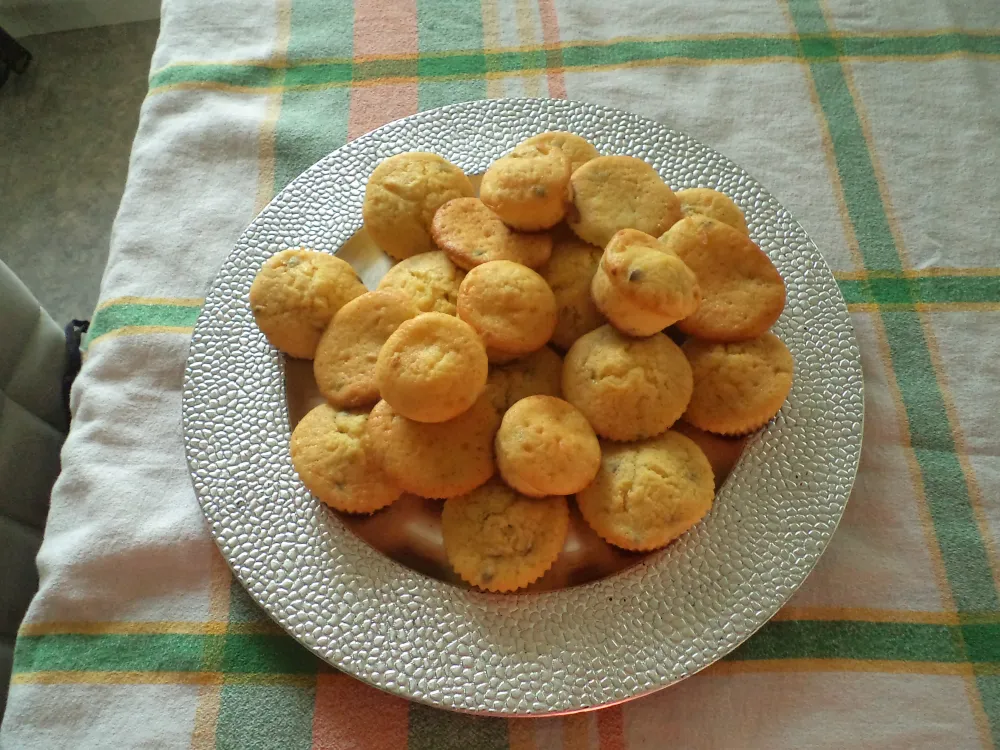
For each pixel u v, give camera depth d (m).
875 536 0.40
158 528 0.41
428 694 0.34
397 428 0.37
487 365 0.38
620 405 0.37
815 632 0.38
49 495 0.49
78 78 0.85
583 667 0.34
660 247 0.38
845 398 0.40
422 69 0.55
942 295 0.46
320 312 0.40
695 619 0.35
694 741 0.36
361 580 0.36
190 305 0.47
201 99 0.53
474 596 0.36
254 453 0.40
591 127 0.48
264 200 0.50
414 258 0.42
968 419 0.43
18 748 0.37
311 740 0.37
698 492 0.36
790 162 0.51
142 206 0.50
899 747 0.36
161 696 0.38
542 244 0.41
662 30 0.56
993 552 0.40
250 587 0.36
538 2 0.57
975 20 0.55
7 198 0.80
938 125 0.51
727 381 0.39
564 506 0.37
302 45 0.55
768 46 0.55
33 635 0.39
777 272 0.40
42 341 0.49
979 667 0.37
